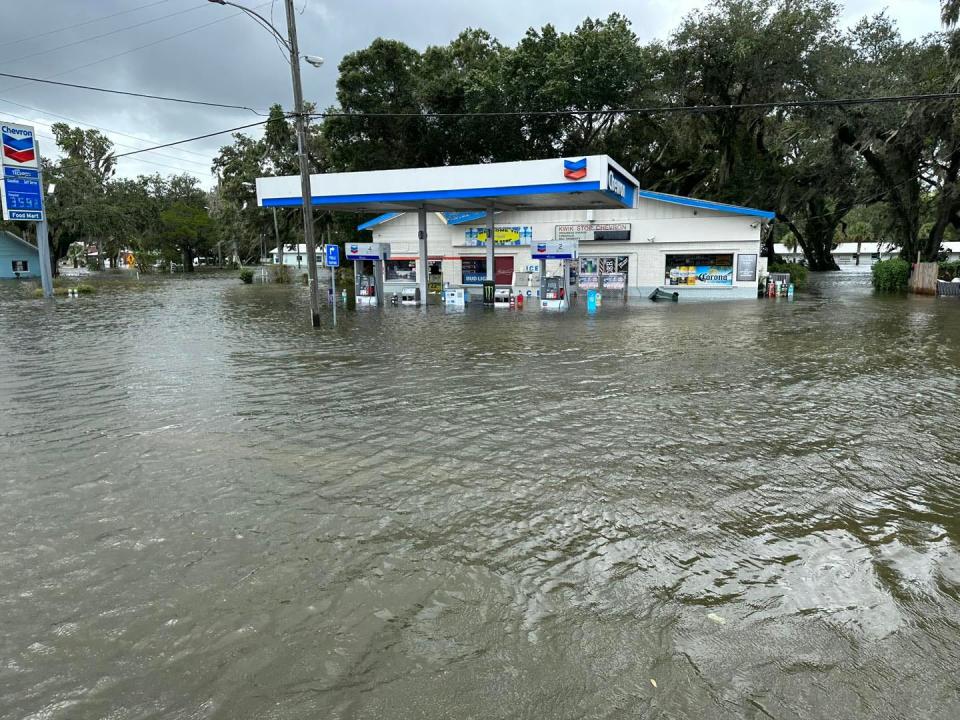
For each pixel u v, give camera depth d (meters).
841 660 3.01
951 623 3.32
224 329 17.05
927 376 9.89
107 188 57.41
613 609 3.44
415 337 15.16
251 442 6.53
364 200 23.39
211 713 2.66
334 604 3.50
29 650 3.11
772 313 20.59
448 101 34.94
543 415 7.58
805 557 4.04
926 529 4.45
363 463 5.84
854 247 97.25
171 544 4.22
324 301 27.67
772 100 32.09
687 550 4.13
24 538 4.32
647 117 34.38
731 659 3.01
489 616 3.38
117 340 14.75
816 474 5.51
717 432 6.81
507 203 26.11
